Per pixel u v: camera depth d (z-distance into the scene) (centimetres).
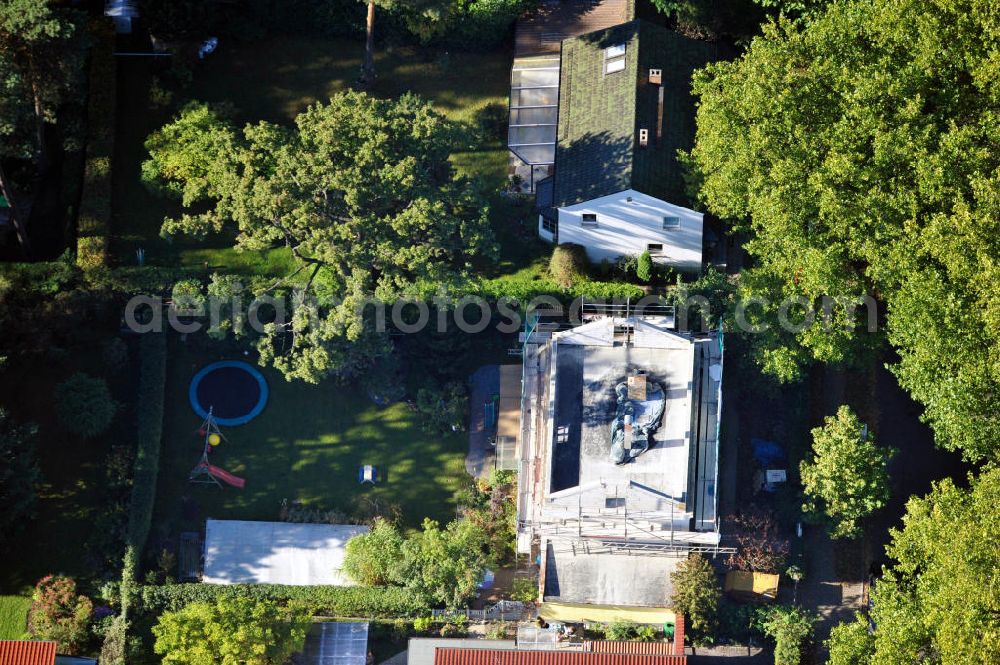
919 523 9844
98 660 10688
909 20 10194
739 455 11250
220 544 11025
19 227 11375
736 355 11331
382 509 11188
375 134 10875
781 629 10631
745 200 10712
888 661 9512
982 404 9931
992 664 9094
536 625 10838
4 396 11206
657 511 10638
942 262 9881
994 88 9962
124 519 11012
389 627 10906
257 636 10200
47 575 10881
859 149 10138
